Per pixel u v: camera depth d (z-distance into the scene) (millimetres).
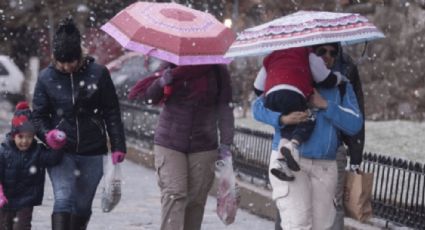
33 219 15547
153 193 19500
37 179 11281
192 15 11789
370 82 26078
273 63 9758
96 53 46688
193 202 11805
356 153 10594
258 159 18812
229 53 9953
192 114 11422
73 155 11227
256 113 9828
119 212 16812
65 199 11125
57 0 49250
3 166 11109
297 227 9703
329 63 9930
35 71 48250
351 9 25672
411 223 13875
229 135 11680
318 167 9766
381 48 25672
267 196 16844
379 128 22734
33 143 11234
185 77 11391
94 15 48156
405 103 25250
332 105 9641
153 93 11484
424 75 24859
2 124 33719
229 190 11750
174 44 11367
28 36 53469
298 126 9617
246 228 15539
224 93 11625
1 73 45125
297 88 9578
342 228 11203
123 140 11477
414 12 25062
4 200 10984
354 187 9984
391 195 14469
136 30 11508
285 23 9625
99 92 11211
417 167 13898
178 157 11453
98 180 11406
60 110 11125
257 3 34531
